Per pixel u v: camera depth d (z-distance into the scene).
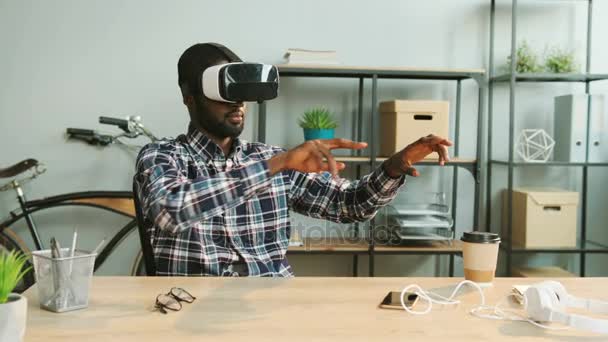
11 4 2.79
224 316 1.02
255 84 1.31
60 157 2.84
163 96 2.85
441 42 2.94
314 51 2.63
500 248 2.91
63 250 1.09
